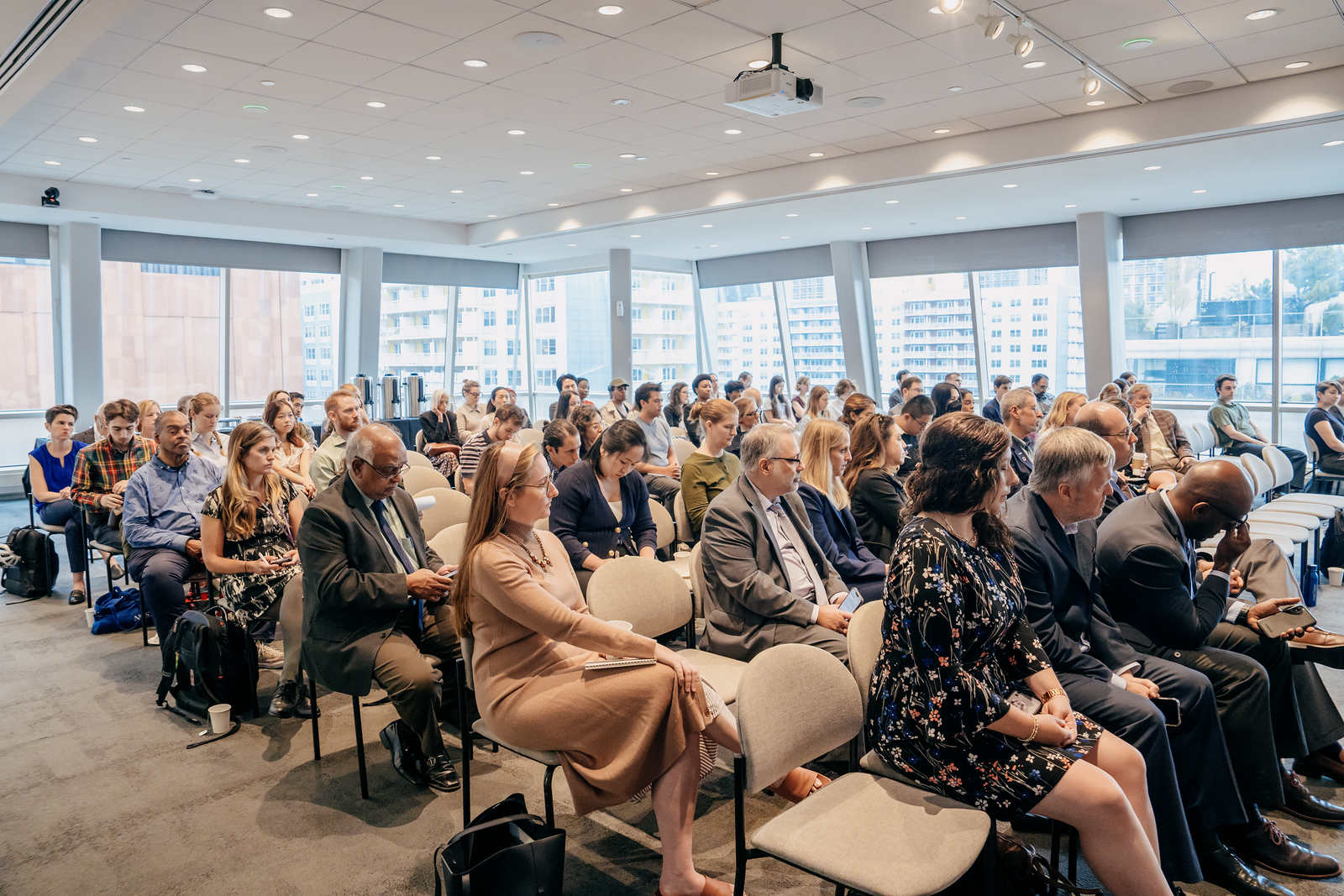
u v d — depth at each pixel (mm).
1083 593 2459
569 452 4254
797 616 2777
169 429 4312
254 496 3629
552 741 2152
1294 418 9922
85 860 2516
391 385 11164
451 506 4195
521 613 2188
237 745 3283
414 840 2602
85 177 8867
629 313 13195
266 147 7656
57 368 10500
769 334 14328
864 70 5809
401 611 3033
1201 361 10422
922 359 12688
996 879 1822
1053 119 7141
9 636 4652
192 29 4879
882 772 2020
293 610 3330
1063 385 11523
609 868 2439
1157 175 8023
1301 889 2297
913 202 9422
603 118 6863
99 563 6344
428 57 5395
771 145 7914
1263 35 5262
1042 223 11117
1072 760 1853
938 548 1885
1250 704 2533
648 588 2867
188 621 3523
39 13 4082
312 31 4930
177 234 11016
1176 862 2146
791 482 2965
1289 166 7691
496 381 15336
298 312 12438
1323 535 5367
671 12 4738
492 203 10727
